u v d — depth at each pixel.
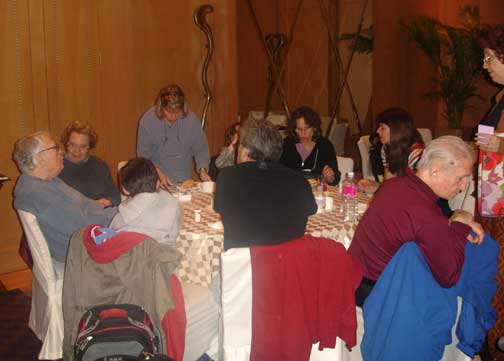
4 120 4.43
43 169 2.84
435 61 6.89
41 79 4.59
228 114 5.93
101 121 4.99
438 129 6.80
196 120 4.44
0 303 3.93
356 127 9.45
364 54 9.29
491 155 2.75
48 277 2.80
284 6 8.04
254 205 2.40
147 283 2.45
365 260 2.50
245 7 7.89
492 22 7.52
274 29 8.02
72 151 3.60
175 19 5.40
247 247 2.29
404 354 2.31
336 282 2.35
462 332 2.50
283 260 2.27
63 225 2.81
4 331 3.49
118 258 2.44
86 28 4.81
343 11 8.82
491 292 2.50
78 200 2.92
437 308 2.33
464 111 7.65
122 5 5.02
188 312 2.68
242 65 8.02
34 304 3.02
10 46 4.40
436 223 2.27
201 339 2.77
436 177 2.33
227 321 2.33
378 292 2.34
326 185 3.56
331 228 2.87
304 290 2.30
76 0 4.73
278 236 2.41
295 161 4.06
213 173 4.11
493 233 2.92
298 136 4.03
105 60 4.96
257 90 8.03
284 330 2.30
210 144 5.85
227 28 5.80
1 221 4.50
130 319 2.42
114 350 2.36
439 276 2.30
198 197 3.52
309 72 8.43
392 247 2.37
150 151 4.36
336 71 8.74
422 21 7.05
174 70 5.45
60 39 4.67
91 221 2.89
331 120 8.06
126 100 5.14
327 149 4.07
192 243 2.81
